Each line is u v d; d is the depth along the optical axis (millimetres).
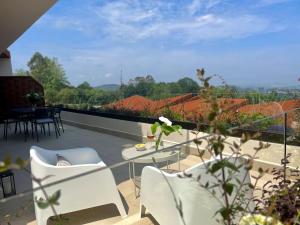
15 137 6699
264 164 2412
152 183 2271
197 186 1673
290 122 2600
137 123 5707
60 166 2299
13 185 3117
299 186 1570
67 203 2324
